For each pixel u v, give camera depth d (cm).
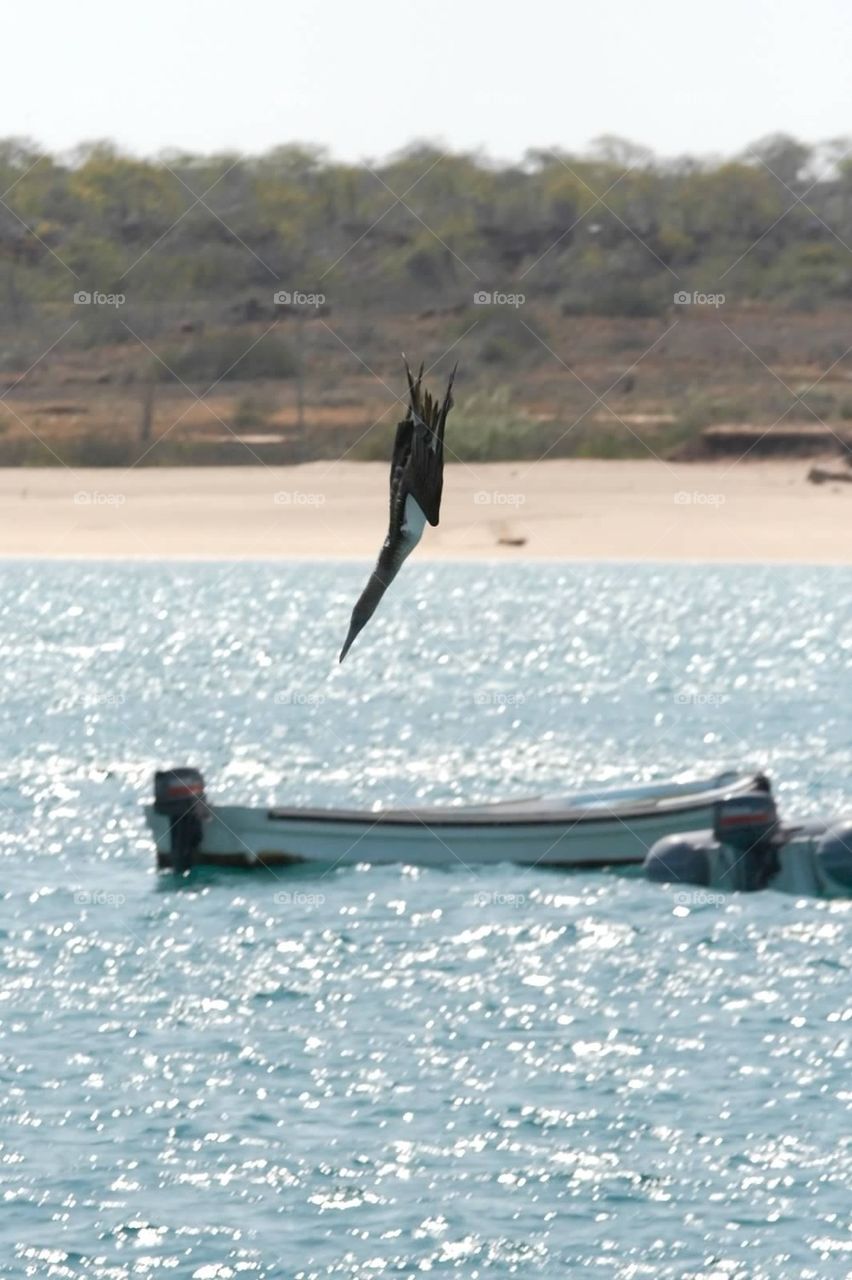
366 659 9288
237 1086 3269
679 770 6272
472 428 15312
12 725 7231
